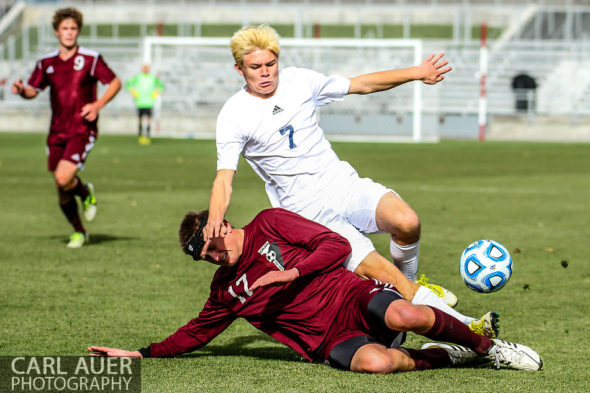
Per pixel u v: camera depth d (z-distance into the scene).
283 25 138.88
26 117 117.44
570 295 21.69
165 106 112.38
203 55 118.94
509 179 53.66
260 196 43.56
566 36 130.12
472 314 19.66
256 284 13.51
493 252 16.30
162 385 13.68
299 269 13.84
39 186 48.00
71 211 29.16
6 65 128.25
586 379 13.99
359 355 14.00
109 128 113.25
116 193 44.69
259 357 15.71
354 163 65.06
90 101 29.02
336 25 138.88
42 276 23.92
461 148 83.69
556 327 18.28
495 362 14.38
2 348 16.36
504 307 20.33
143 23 129.12
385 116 106.38
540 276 24.22
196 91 112.62
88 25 140.50
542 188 48.31
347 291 14.37
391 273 15.46
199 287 22.59
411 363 14.18
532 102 110.06
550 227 33.78
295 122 15.98
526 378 13.98
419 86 97.19
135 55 122.75
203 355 15.92
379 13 138.38
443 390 13.11
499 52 115.94
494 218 36.28
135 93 86.06
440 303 15.26
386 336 14.38
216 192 14.99
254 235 14.55
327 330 14.47
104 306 20.22
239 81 112.81
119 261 26.36
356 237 15.98
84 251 28.14
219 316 15.01
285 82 16.03
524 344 16.78
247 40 15.17
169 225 34.09
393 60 114.50
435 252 28.05
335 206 16.17
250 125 15.73
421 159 69.31
